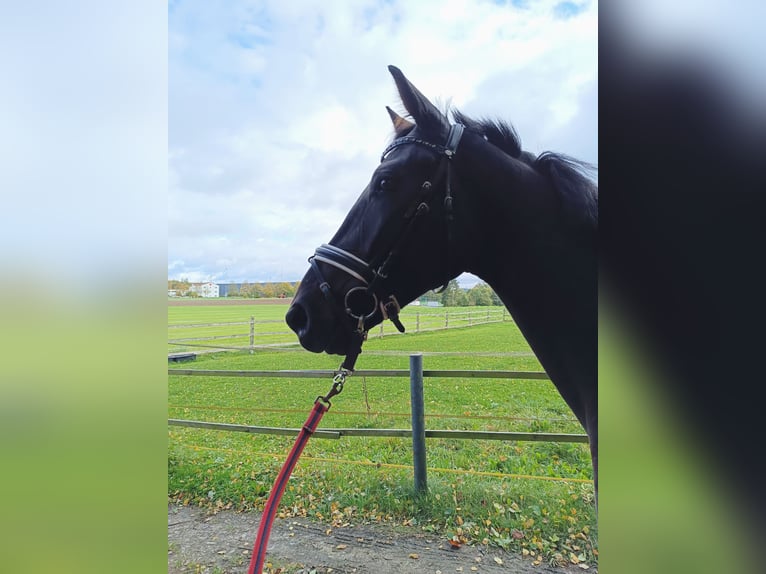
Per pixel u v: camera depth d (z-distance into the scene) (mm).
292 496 2934
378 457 3623
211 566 2223
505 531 2387
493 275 1198
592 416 1053
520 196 1098
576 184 1092
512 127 1218
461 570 2092
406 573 2084
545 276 1091
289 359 8633
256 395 6266
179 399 6082
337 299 1151
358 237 1166
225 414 5324
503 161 1114
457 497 2736
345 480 3098
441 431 2730
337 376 1128
